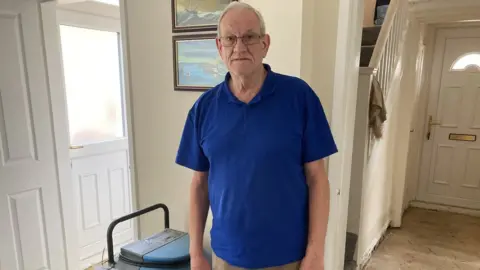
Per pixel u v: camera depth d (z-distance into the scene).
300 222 1.09
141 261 1.38
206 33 1.73
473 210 3.95
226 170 1.06
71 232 2.48
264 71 1.09
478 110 3.81
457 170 4.00
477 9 3.00
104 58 2.96
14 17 2.05
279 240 1.06
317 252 1.08
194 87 1.81
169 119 1.95
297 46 1.53
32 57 2.16
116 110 3.11
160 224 2.10
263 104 1.03
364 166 2.41
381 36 2.55
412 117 3.73
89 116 2.89
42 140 2.26
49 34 2.25
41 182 2.27
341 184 1.72
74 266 2.52
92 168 2.86
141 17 1.93
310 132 1.06
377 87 2.40
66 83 2.69
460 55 3.81
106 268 1.36
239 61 1.00
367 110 2.31
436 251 3.03
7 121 2.06
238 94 1.08
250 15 0.99
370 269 2.72
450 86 3.90
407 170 3.97
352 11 1.58
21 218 2.17
